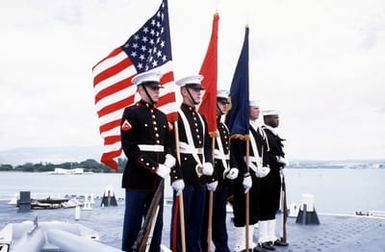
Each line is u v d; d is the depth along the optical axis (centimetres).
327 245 634
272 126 651
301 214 868
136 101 483
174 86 455
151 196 417
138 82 432
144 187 414
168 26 466
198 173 465
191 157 466
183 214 440
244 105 557
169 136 443
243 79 563
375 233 746
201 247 516
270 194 606
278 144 636
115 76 491
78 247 201
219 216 524
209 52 514
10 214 962
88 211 1031
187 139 467
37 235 224
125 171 423
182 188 434
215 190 506
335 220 924
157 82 430
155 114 430
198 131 475
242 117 553
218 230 525
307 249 603
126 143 412
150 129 419
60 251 205
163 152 425
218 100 536
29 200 1020
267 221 608
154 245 406
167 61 459
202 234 517
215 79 500
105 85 492
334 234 734
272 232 623
